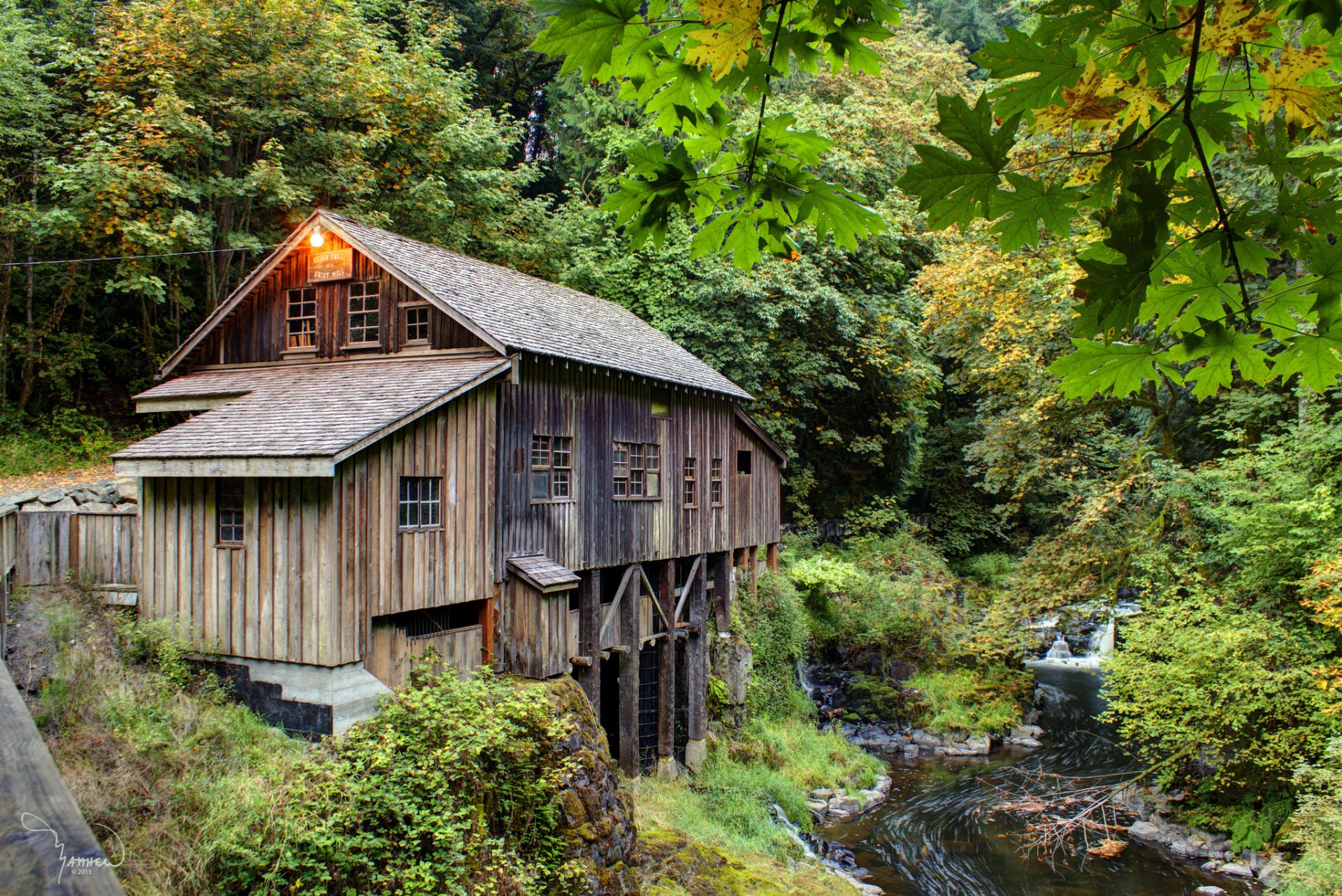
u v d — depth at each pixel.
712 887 9.51
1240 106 1.60
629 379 13.07
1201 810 12.80
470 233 19.22
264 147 15.30
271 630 8.59
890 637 19.41
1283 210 1.49
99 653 7.70
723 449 16.62
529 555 11.02
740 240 2.32
